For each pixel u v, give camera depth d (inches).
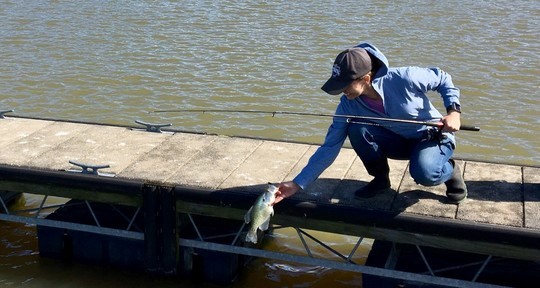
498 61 490.9
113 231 255.0
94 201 255.1
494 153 353.4
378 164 225.1
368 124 214.2
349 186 239.6
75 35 562.3
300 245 283.1
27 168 253.6
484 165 252.5
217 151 264.8
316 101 414.0
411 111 211.9
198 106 408.5
